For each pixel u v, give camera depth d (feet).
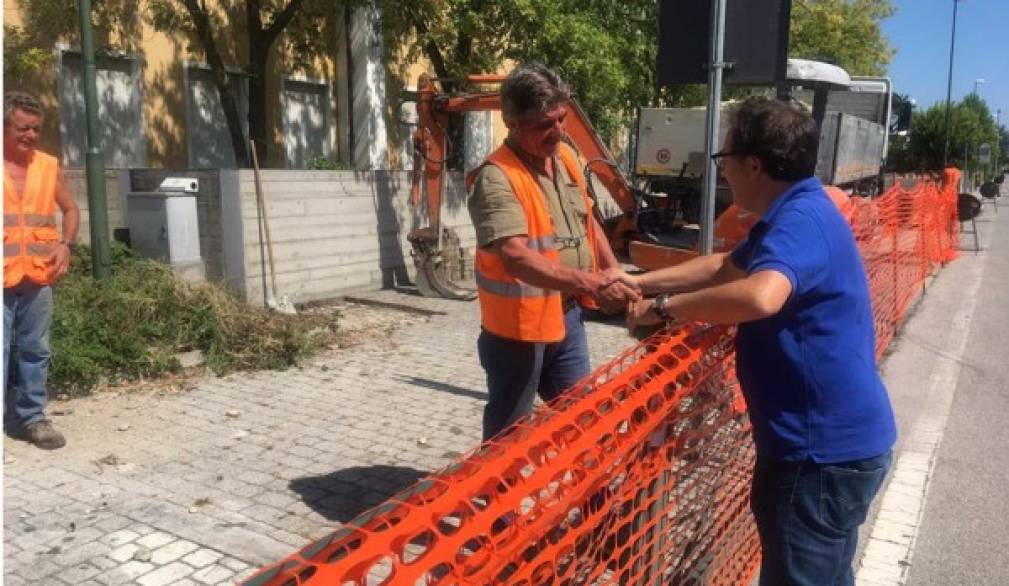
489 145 57.11
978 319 30.73
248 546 12.21
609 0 42.78
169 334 21.81
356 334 26.32
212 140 41.27
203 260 28.17
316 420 17.97
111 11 34.68
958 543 13.26
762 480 7.80
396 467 15.44
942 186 49.98
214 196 27.68
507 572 5.64
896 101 61.26
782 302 6.95
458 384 20.97
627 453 7.16
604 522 6.98
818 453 7.36
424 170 34.83
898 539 13.37
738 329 7.93
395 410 18.78
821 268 7.18
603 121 47.52
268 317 24.03
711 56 13.11
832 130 38.27
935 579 12.17
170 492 14.06
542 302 11.00
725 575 10.43
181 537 12.43
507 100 10.36
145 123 37.52
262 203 28.12
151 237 26.27
